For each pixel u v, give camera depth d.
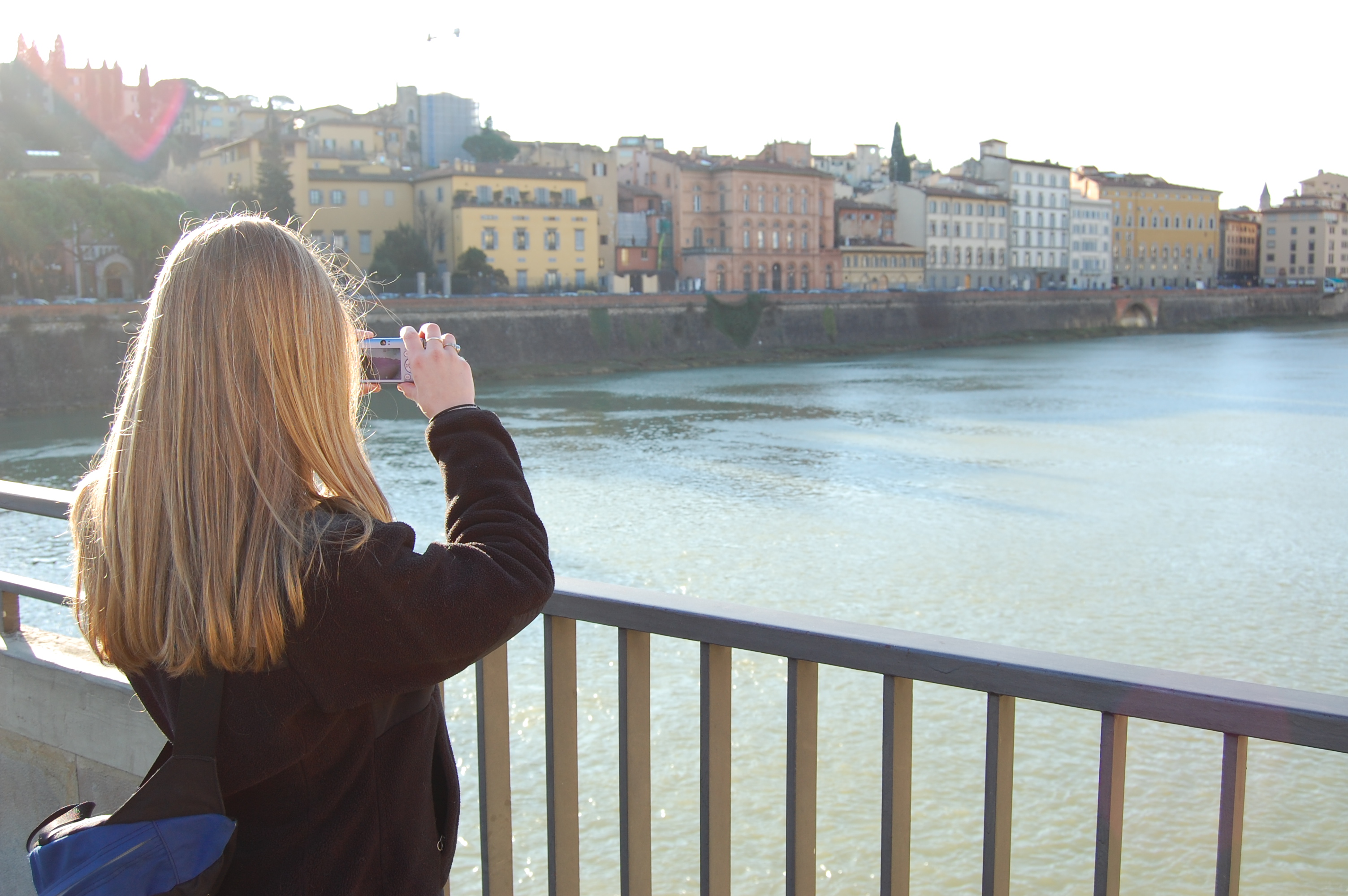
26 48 114.25
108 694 2.48
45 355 47.62
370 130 95.00
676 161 89.00
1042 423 39.50
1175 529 21.47
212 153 77.25
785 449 33.22
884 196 106.19
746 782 9.77
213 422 1.19
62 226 52.00
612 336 69.50
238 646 1.16
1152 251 127.12
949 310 89.06
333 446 1.28
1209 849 8.61
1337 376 58.16
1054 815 9.15
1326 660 13.55
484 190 75.69
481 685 2.07
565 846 2.04
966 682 1.57
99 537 1.27
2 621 2.84
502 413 44.03
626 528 21.67
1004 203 109.44
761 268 90.50
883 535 20.89
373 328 60.16
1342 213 143.25
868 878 8.30
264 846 1.25
